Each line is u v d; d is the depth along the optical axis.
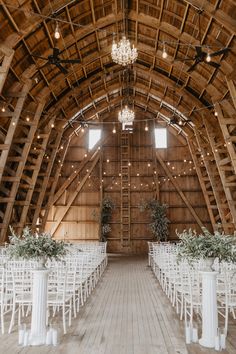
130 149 20.91
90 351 4.09
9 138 11.02
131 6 11.58
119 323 5.38
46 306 4.64
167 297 7.58
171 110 18.61
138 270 12.81
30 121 13.09
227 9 9.30
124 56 8.52
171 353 4.04
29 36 10.34
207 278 4.50
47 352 4.05
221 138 14.79
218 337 4.20
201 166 18.75
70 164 20.61
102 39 12.99
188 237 4.77
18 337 4.62
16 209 15.49
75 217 20.12
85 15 11.26
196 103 14.66
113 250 19.98
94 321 5.49
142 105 20.61
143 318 5.70
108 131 21.06
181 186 20.31
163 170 20.59
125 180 20.48
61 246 4.93
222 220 16.41
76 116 18.16
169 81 14.87
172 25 11.51
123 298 7.47
